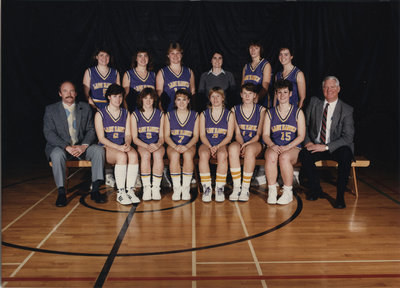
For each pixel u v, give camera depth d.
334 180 4.57
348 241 2.94
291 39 5.63
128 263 2.61
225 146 3.89
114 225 3.25
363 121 5.80
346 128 3.84
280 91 3.75
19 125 6.01
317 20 5.61
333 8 5.60
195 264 2.59
